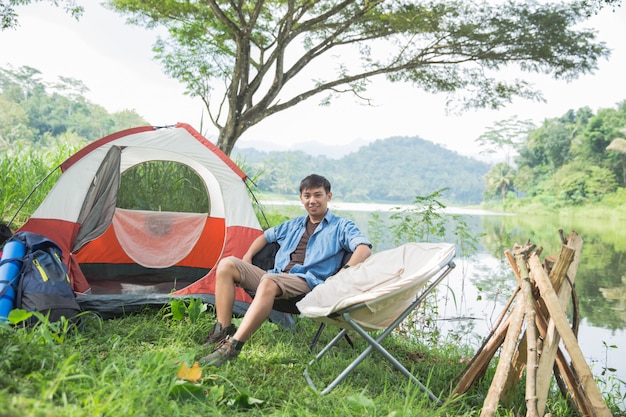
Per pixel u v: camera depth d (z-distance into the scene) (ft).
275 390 8.89
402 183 447.01
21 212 23.72
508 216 165.37
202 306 12.74
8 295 10.48
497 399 8.47
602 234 80.69
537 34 33.12
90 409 6.60
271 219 33.19
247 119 33.37
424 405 9.24
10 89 260.62
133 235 18.95
